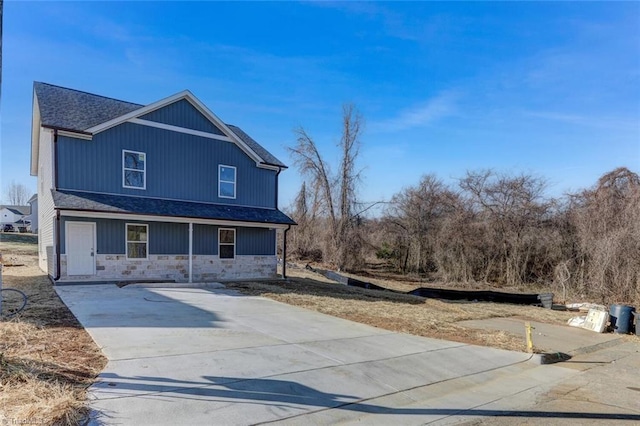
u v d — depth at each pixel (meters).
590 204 19.28
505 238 23.05
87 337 6.49
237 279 17.02
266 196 18.92
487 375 6.52
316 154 27.64
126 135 14.55
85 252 13.52
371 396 5.08
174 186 15.78
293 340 7.26
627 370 7.51
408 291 19.84
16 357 5.07
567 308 16.19
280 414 4.28
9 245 30.81
